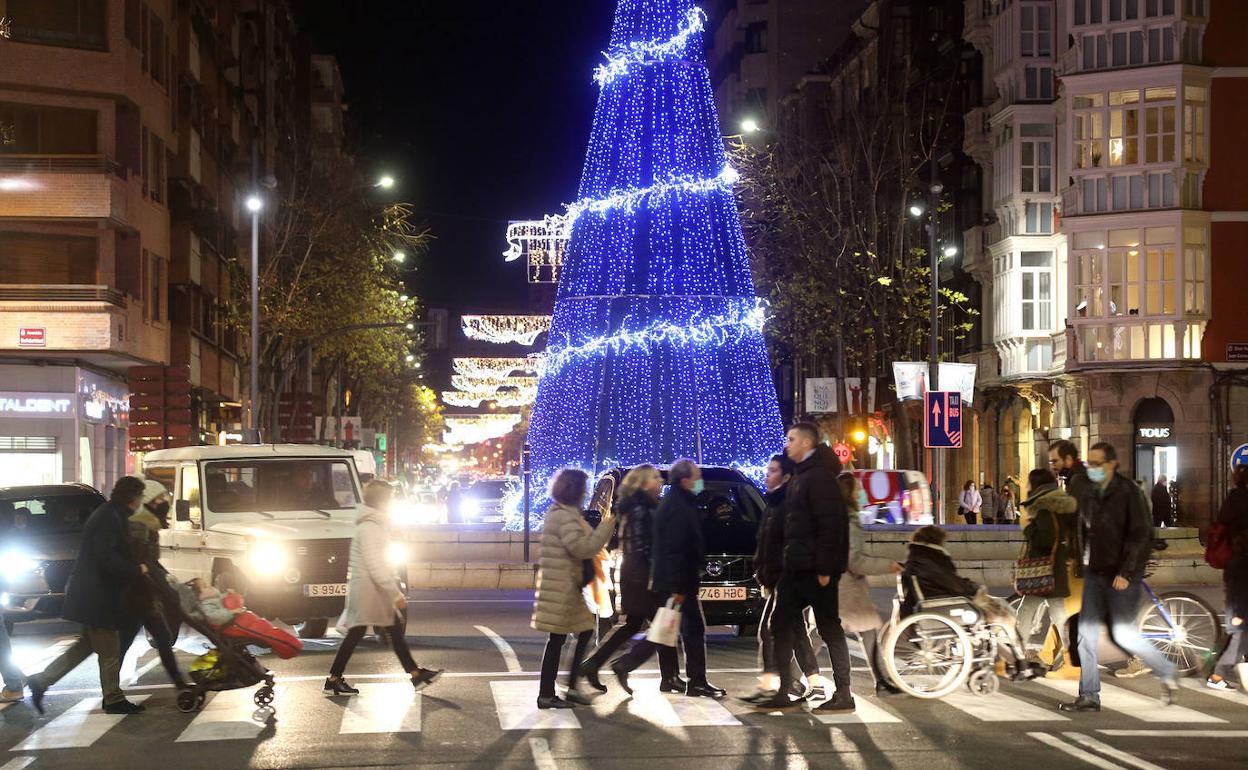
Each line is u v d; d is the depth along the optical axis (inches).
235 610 549.6
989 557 1212.5
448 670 653.9
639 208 1488.7
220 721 524.1
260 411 2239.2
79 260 1739.7
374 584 578.6
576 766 430.0
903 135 2046.0
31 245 1724.9
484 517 1983.3
